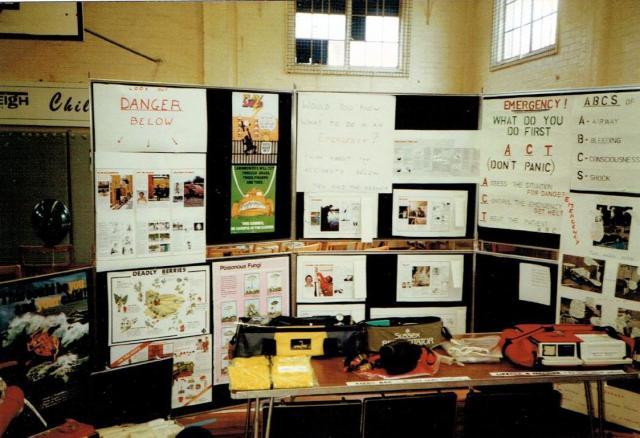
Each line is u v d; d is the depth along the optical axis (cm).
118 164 276
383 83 652
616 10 378
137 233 284
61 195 480
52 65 573
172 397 302
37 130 471
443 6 646
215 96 291
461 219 326
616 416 304
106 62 586
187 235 295
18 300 251
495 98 314
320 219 318
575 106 289
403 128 316
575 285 296
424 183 322
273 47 624
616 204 279
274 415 246
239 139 299
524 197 310
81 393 279
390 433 250
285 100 307
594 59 393
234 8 607
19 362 253
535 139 303
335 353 249
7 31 553
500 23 568
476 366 246
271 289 318
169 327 297
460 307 336
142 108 277
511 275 319
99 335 283
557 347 243
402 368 233
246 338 246
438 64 655
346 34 646
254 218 309
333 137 312
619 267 281
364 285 324
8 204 472
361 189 318
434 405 252
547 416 263
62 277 266
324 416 249
